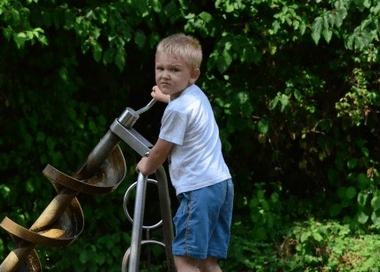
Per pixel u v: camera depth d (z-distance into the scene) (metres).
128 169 8.70
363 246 8.50
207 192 4.66
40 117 8.24
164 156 4.61
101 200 8.61
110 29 7.92
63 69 8.13
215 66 8.13
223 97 8.35
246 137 8.98
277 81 8.70
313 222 8.85
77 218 4.80
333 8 8.27
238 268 8.54
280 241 8.76
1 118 8.19
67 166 8.45
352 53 8.61
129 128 4.77
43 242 4.53
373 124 8.83
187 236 4.68
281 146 9.26
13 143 8.28
